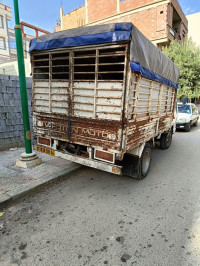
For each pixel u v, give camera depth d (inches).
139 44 120.9
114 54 116.4
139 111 143.0
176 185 158.4
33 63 156.4
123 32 110.0
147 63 138.4
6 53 1146.7
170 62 203.2
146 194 142.0
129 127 125.1
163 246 90.3
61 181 161.9
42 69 163.6
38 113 160.6
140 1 586.6
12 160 194.1
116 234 98.1
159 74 175.0
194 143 323.0
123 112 117.1
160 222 108.3
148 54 138.5
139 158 154.3
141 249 88.4
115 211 119.1
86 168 191.3
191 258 83.5
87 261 81.5
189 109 454.9
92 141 133.0
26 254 85.0
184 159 233.1
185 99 319.0
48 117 154.5
